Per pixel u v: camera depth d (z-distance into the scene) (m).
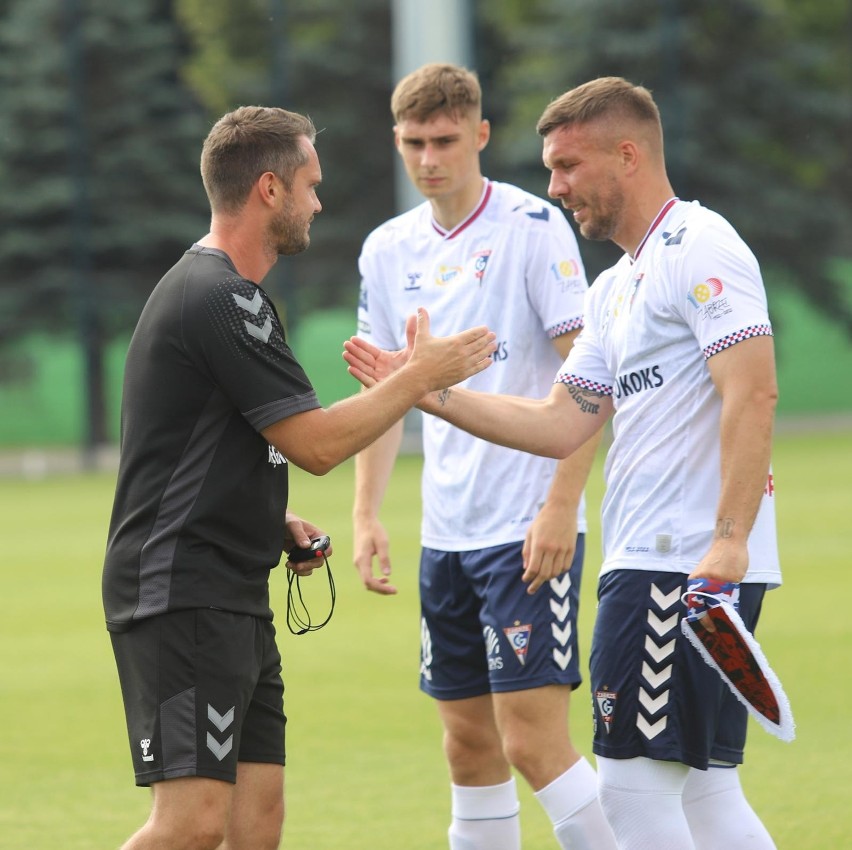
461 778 18.47
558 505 17.36
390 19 114.75
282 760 15.45
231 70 110.62
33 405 107.00
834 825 19.89
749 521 14.16
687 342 14.84
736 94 109.25
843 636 32.62
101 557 49.53
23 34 102.44
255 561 14.50
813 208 109.88
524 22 116.94
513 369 18.59
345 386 112.38
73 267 103.50
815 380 111.75
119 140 103.06
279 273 98.31
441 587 18.61
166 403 14.23
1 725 27.42
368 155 115.44
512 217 18.61
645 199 15.23
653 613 14.77
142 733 14.20
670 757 14.59
